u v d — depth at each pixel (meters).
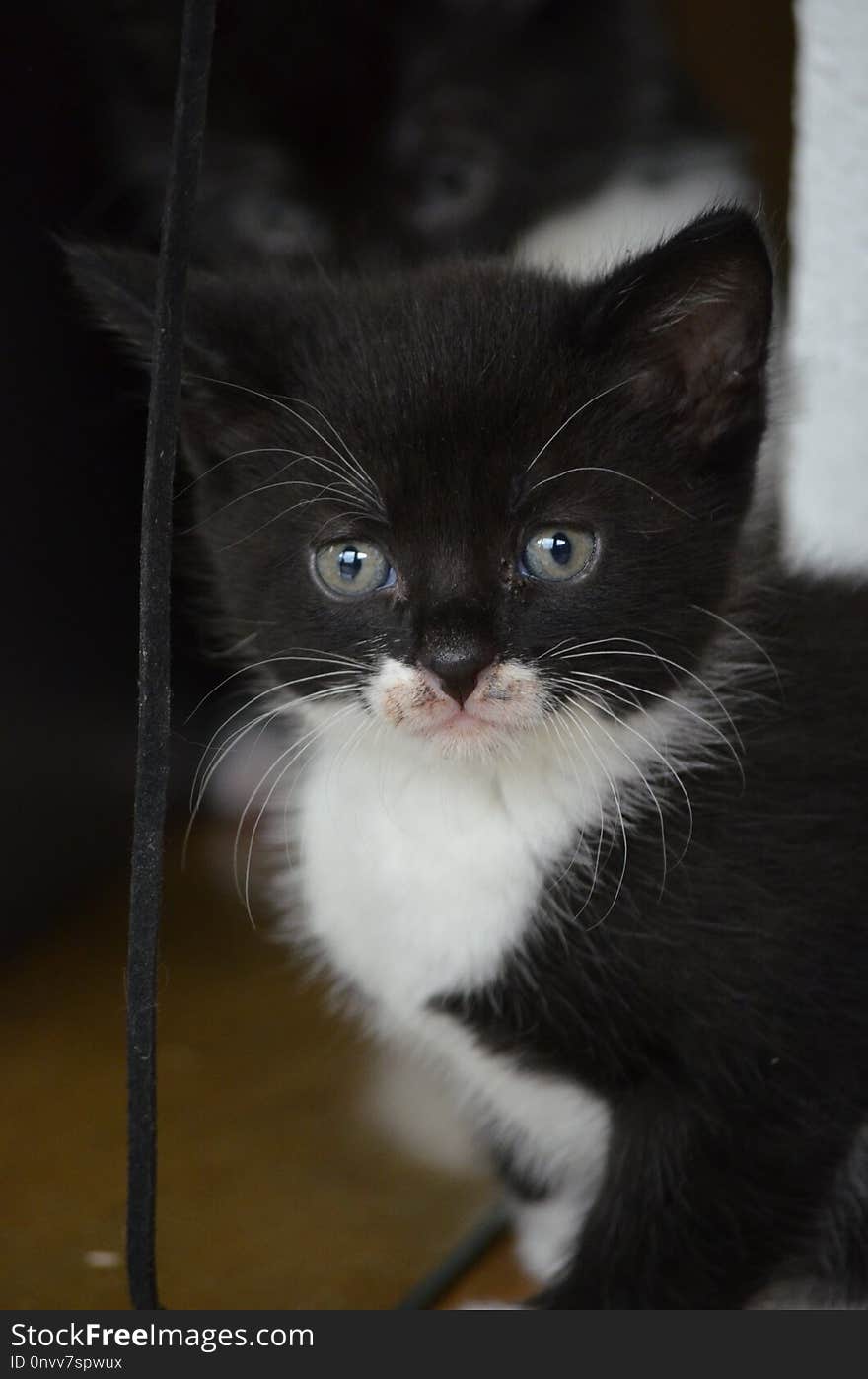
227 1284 0.48
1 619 0.58
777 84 0.74
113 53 0.62
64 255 0.48
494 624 0.44
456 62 0.65
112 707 0.62
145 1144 0.40
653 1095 0.45
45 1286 0.48
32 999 0.58
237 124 0.65
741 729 0.46
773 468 0.48
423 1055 0.49
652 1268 0.44
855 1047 0.44
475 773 0.45
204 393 0.45
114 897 0.62
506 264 0.48
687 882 0.44
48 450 0.59
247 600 0.46
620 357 0.44
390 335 0.45
